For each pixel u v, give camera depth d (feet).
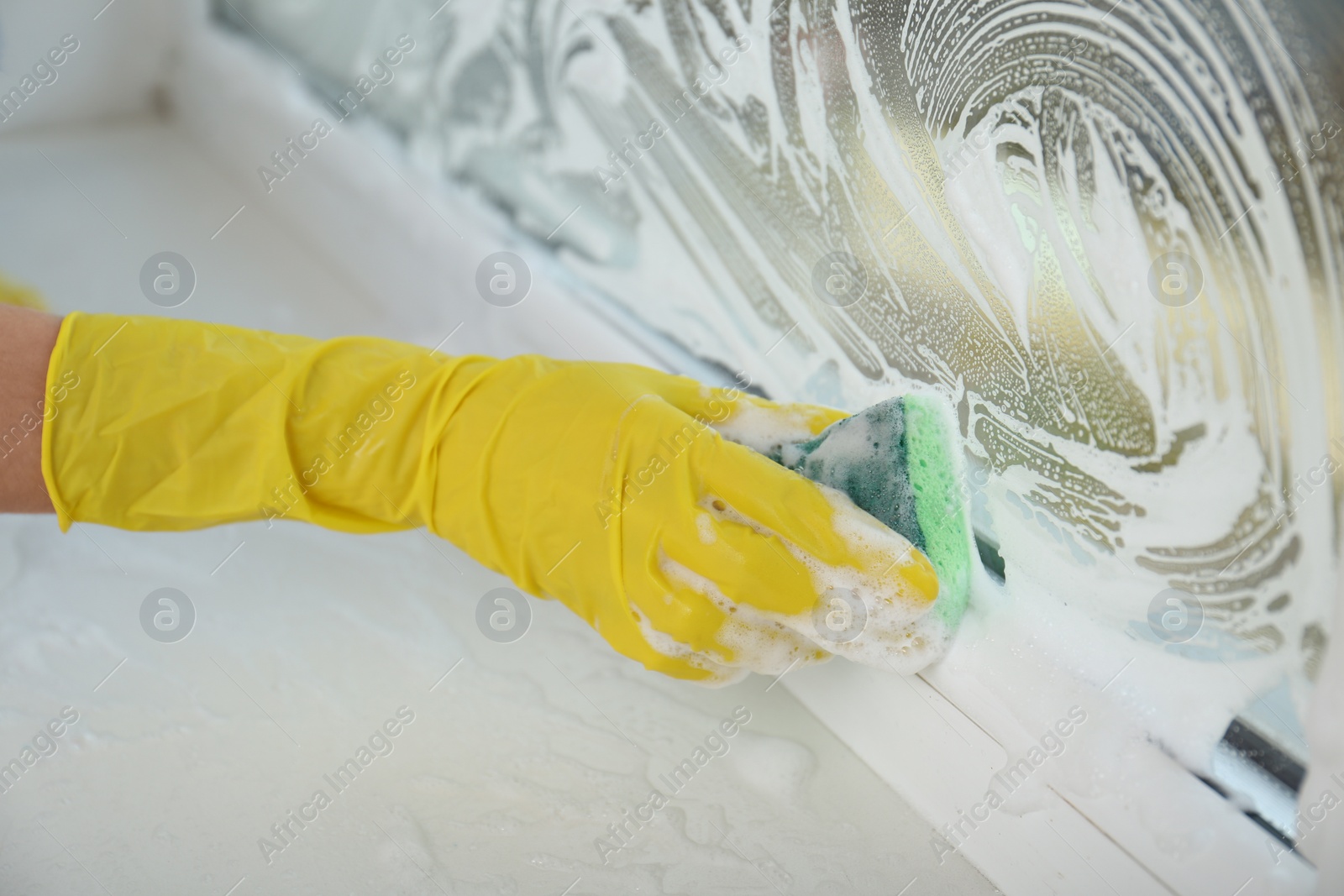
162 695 3.31
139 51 5.72
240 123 5.64
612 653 3.61
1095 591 2.85
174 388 3.13
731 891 2.68
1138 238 2.73
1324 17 2.28
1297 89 2.36
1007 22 2.94
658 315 4.33
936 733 2.98
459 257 4.93
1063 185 2.89
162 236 5.36
